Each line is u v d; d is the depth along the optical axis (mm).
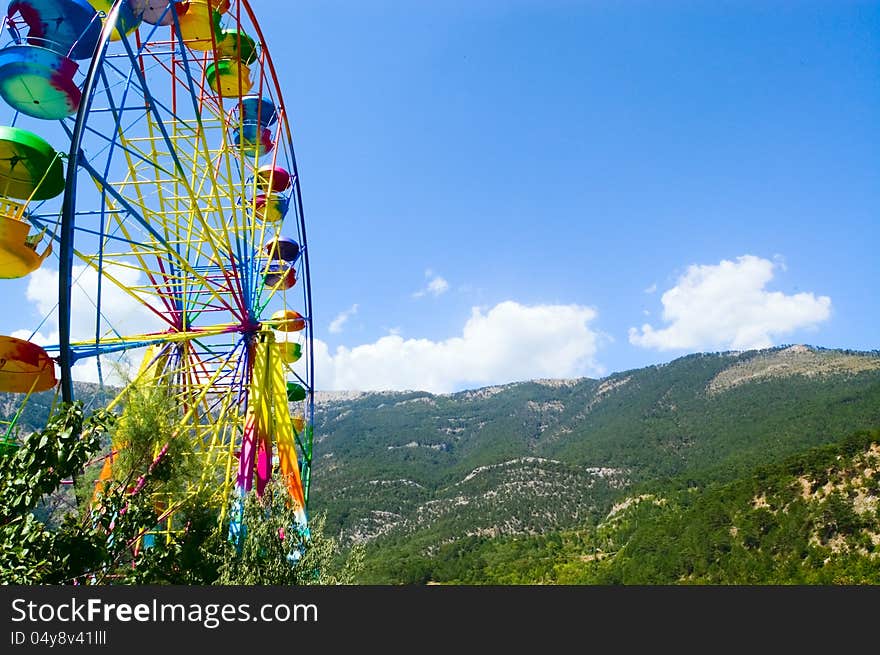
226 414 36531
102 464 23625
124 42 26562
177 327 38469
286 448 37188
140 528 18078
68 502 21406
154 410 24625
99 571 17500
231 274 35438
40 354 24609
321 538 25297
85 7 26641
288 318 42625
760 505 147500
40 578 15406
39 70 23953
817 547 123938
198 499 26531
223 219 33719
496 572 183750
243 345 38000
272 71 36344
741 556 134500
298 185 42688
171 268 38625
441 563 190750
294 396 44625
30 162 24031
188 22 32594
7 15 25875
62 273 23547
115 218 31406
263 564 22797
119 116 26812
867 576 109312
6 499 15336
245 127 38875
